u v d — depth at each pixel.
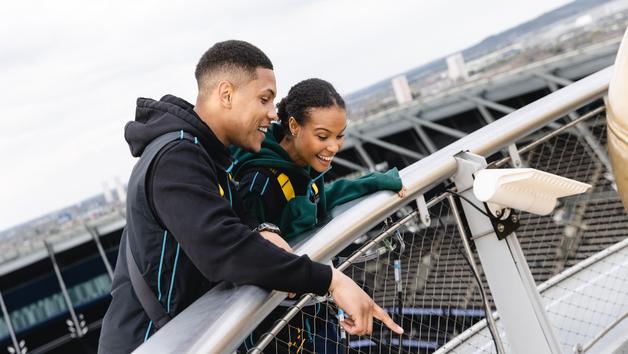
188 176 1.37
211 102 1.64
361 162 32.62
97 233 35.62
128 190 1.46
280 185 1.90
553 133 2.37
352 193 2.01
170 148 1.41
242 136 1.66
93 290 36.00
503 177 1.72
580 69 23.47
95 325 36.25
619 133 2.21
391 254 1.93
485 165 2.01
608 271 2.98
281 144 2.09
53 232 36.16
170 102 1.61
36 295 35.91
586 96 2.32
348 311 1.38
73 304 35.97
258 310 1.33
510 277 2.10
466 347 2.24
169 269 1.43
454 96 28.20
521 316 2.13
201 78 1.65
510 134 2.14
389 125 30.58
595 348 2.60
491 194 1.73
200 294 1.48
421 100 28.66
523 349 2.17
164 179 1.37
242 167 1.96
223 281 1.44
